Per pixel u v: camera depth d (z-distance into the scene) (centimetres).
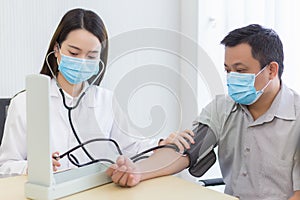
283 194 133
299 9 188
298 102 135
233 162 142
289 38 193
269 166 134
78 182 92
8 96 205
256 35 131
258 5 212
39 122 87
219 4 242
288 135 132
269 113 135
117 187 96
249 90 132
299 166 131
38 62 212
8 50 203
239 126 140
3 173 126
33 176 89
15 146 143
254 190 136
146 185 98
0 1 199
